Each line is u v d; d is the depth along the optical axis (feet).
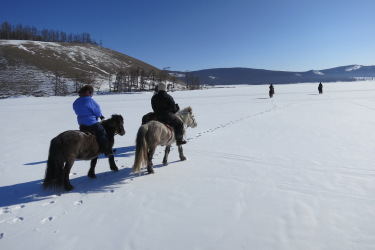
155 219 14.71
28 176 22.44
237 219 14.48
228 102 97.09
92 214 15.44
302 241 12.33
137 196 17.80
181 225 14.02
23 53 378.32
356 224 13.60
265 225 13.80
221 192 18.10
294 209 15.39
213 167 23.45
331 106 71.00
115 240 12.83
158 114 23.38
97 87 319.06
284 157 25.86
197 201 16.81
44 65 357.41
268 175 21.08
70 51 445.37
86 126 20.07
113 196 17.90
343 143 30.45
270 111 64.90
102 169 23.97
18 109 87.71
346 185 18.60
